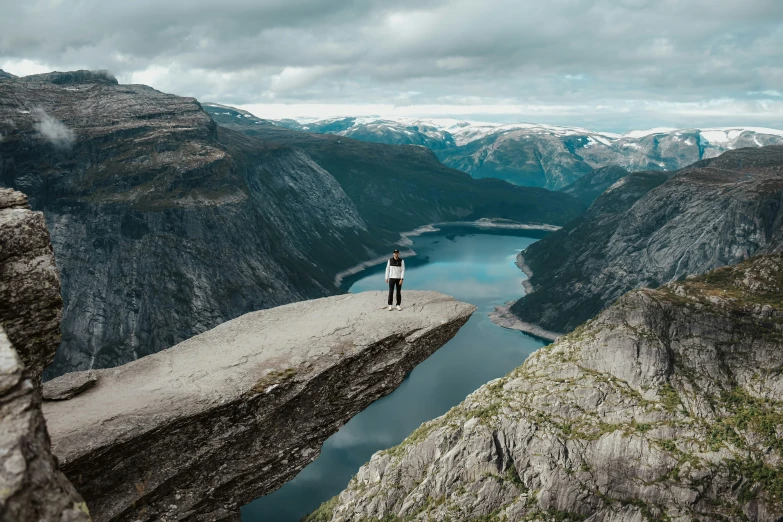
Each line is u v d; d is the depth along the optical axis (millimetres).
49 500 8820
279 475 21781
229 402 19688
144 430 18000
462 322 26375
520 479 120812
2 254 15898
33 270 16453
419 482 127188
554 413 132750
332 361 22312
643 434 125375
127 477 18219
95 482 17531
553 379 144000
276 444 21375
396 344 24344
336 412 22812
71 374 20453
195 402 19359
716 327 149250
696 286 175875
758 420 126938
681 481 115938
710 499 113312
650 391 137125
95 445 17016
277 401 20844
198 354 22938
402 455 133750
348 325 25000
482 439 125438
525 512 115000
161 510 19062
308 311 27125
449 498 119250
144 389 20109
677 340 149625
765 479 114375
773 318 148375
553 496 115938
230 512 21000
